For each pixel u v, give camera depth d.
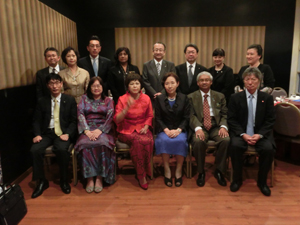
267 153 2.32
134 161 2.49
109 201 2.27
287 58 5.00
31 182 2.68
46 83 2.57
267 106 2.46
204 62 5.00
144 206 2.18
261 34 4.91
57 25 3.71
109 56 4.98
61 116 2.61
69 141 2.56
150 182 2.63
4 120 2.44
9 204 1.86
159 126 2.68
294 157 3.17
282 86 5.11
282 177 2.71
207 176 2.76
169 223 1.93
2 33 2.34
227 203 2.21
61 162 2.42
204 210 2.10
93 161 2.44
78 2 4.73
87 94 2.66
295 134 2.69
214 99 2.75
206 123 2.72
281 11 4.84
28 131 2.92
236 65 5.03
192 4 4.81
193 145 2.54
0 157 2.27
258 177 2.46
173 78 2.56
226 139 2.50
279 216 2.01
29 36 2.83
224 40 4.93
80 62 3.29
